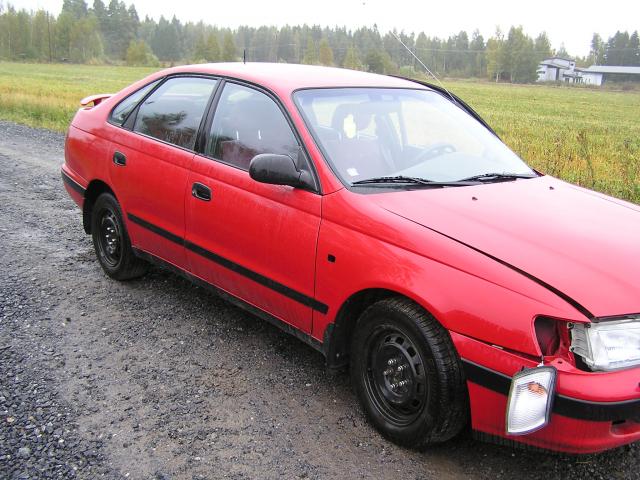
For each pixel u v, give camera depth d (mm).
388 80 4152
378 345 2924
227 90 3822
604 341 2305
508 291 2410
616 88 121875
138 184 4234
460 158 3637
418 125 3766
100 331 3979
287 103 3400
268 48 144000
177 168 3912
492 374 2414
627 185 9859
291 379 3469
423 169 3408
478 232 2701
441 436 2711
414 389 2738
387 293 2875
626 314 2330
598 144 20484
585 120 37594
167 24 171875
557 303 2326
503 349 2387
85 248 5617
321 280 3039
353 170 3188
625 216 3168
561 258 2547
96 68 99562
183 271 4121
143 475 2609
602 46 177875
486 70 143000
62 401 3152
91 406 3121
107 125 4652
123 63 138375
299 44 136000
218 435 2918
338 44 134750
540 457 2834
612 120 39469
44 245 5652
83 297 4504
